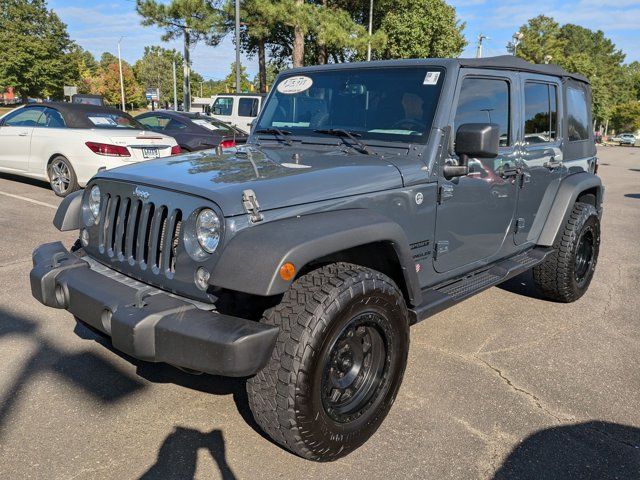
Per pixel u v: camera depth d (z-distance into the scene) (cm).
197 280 240
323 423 238
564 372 354
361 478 246
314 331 228
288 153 329
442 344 392
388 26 2955
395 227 267
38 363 340
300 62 2306
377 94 342
